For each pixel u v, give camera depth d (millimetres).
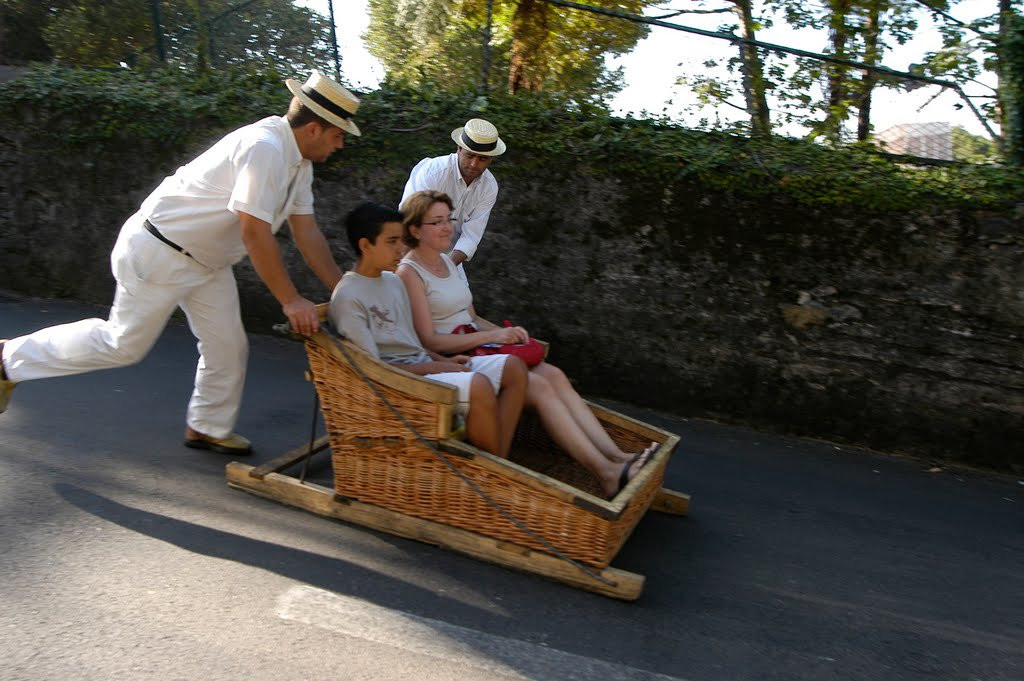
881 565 3865
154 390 5020
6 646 2529
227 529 3414
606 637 2957
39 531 3240
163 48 8141
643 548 3754
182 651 2592
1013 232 5145
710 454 5219
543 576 3293
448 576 3238
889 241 5355
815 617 3295
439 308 3852
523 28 8141
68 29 12281
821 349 5582
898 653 3094
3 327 6059
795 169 5582
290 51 7793
